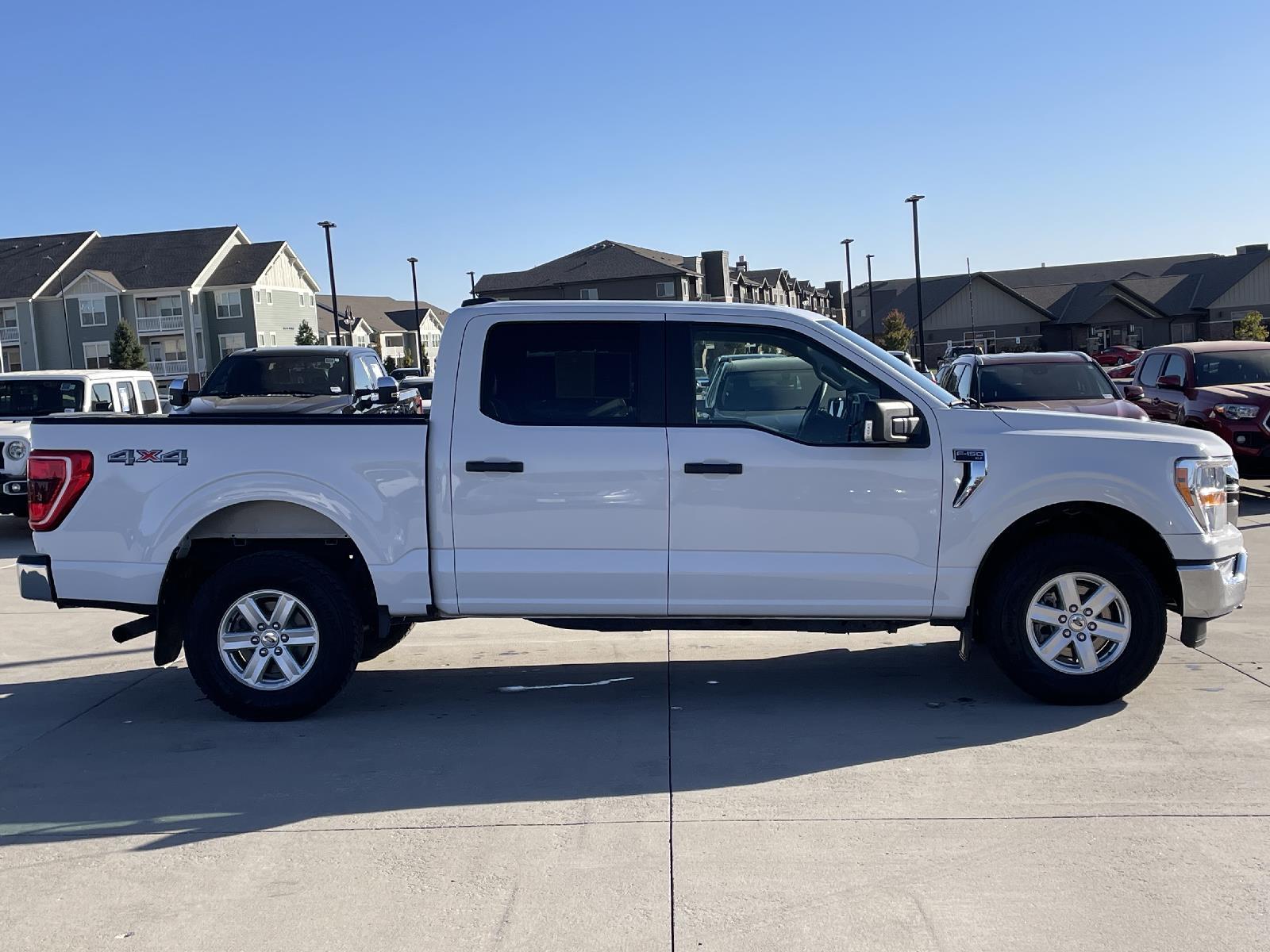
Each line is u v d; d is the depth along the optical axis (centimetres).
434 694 629
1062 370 1308
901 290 7881
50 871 404
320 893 381
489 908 367
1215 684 597
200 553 598
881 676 644
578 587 558
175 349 6775
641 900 369
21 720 593
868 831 418
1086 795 447
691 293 7250
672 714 578
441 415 561
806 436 559
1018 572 552
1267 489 1380
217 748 538
